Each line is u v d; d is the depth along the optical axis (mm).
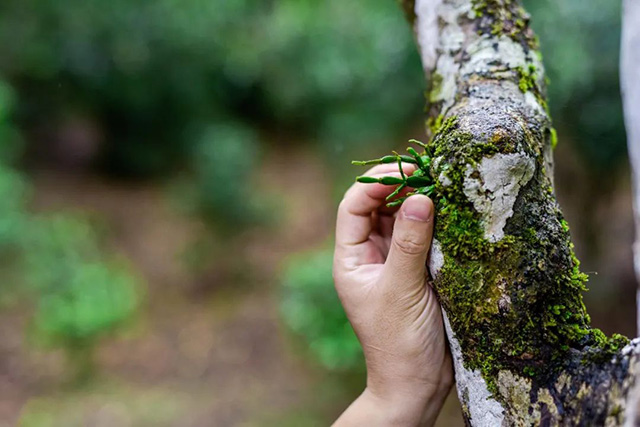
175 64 6672
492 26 987
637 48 1001
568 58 2756
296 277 3049
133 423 3240
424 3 1066
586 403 677
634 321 3184
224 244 4836
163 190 6648
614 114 2795
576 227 3291
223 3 6949
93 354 3832
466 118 787
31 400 3420
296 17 7309
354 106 4680
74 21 6027
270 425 3188
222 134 5066
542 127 895
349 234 1004
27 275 3932
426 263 850
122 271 4828
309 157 7586
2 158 4254
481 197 746
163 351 3934
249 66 7590
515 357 738
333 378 3332
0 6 5895
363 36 4664
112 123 6773
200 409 3367
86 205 6070
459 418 3025
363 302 932
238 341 4008
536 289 736
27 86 6363
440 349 903
